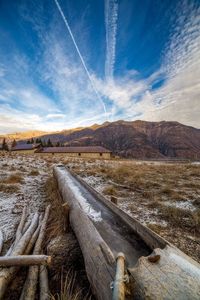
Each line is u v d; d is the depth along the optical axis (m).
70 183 5.27
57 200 5.03
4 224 3.77
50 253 2.51
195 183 8.97
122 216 2.88
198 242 3.15
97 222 2.84
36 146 50.00
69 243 2.71
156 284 1.21
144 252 2.11
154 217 4.33
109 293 1.36
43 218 4.03
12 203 5.21
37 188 7.31
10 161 16.73
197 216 4.08
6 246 2.91
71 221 3.04
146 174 12.09
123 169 13.11
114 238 2.41
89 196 4.02
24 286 1.92
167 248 1.61
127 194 6.57
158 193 6.76
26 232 3.01
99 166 17.41
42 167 14.84
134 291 1.25
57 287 2.00
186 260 1.42
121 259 1.45
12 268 2.01
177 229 3.67
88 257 1.94
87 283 2.03
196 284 1.12
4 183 7.51
